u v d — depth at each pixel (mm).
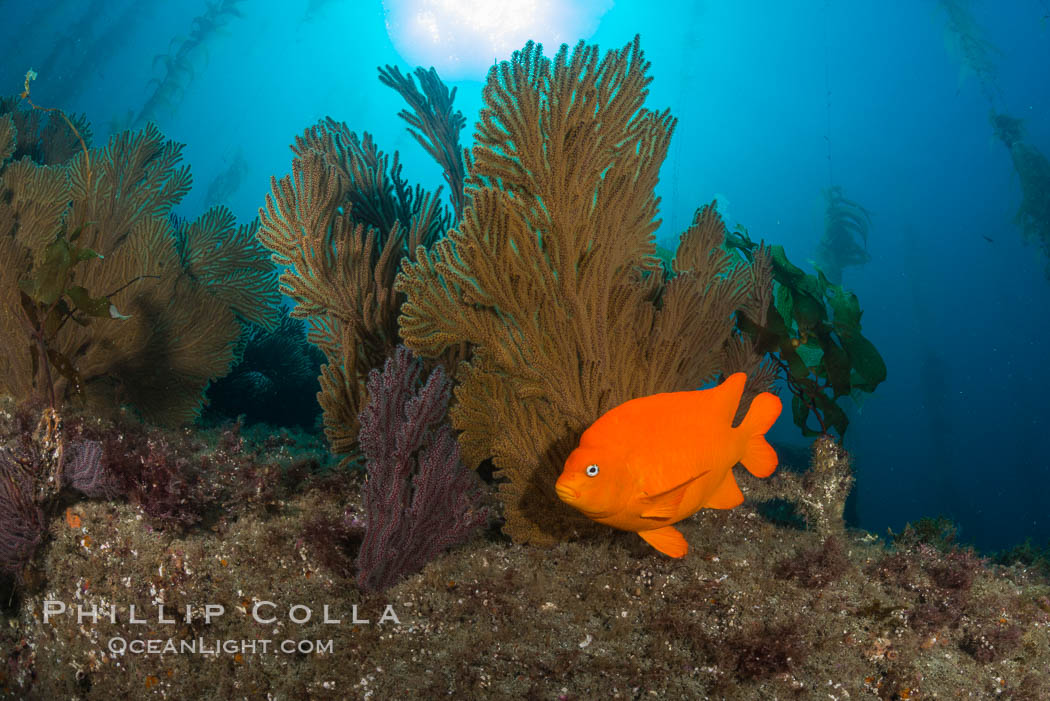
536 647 905
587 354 1002
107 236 1566
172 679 976
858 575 1021
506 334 991
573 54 949
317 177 1164
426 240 1354
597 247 978
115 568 1058
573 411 1015
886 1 25359
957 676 911
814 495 1137
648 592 963
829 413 1270
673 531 810
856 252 7746
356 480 1295
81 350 1527
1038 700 889
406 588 995
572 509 1041
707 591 957
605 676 870
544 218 972
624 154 1006
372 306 1248
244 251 1688
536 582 978
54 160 2188
